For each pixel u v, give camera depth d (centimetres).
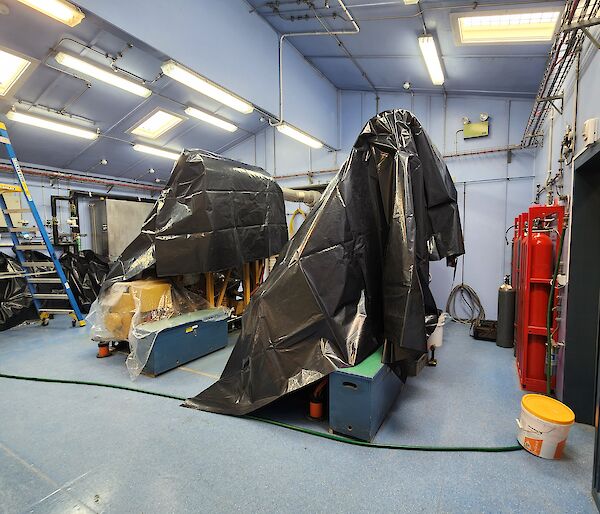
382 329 254
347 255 235
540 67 383
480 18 333
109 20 296
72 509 160
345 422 216
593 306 232
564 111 297
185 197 356
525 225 342
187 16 359
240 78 421
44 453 202
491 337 432
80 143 578
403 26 365
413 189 240
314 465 191
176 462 194
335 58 510
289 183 724
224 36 400
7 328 491
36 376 317
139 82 457
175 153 684
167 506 162
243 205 403
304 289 232
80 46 380
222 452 203
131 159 678
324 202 244
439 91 535
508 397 273
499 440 213
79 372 327
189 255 347
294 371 229
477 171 530
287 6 408
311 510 159
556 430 190
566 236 259
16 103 446
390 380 251
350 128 642
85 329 487
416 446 206
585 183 233
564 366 240
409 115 261
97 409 255
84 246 677
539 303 283
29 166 586
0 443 212
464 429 226
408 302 212
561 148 290
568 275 239
